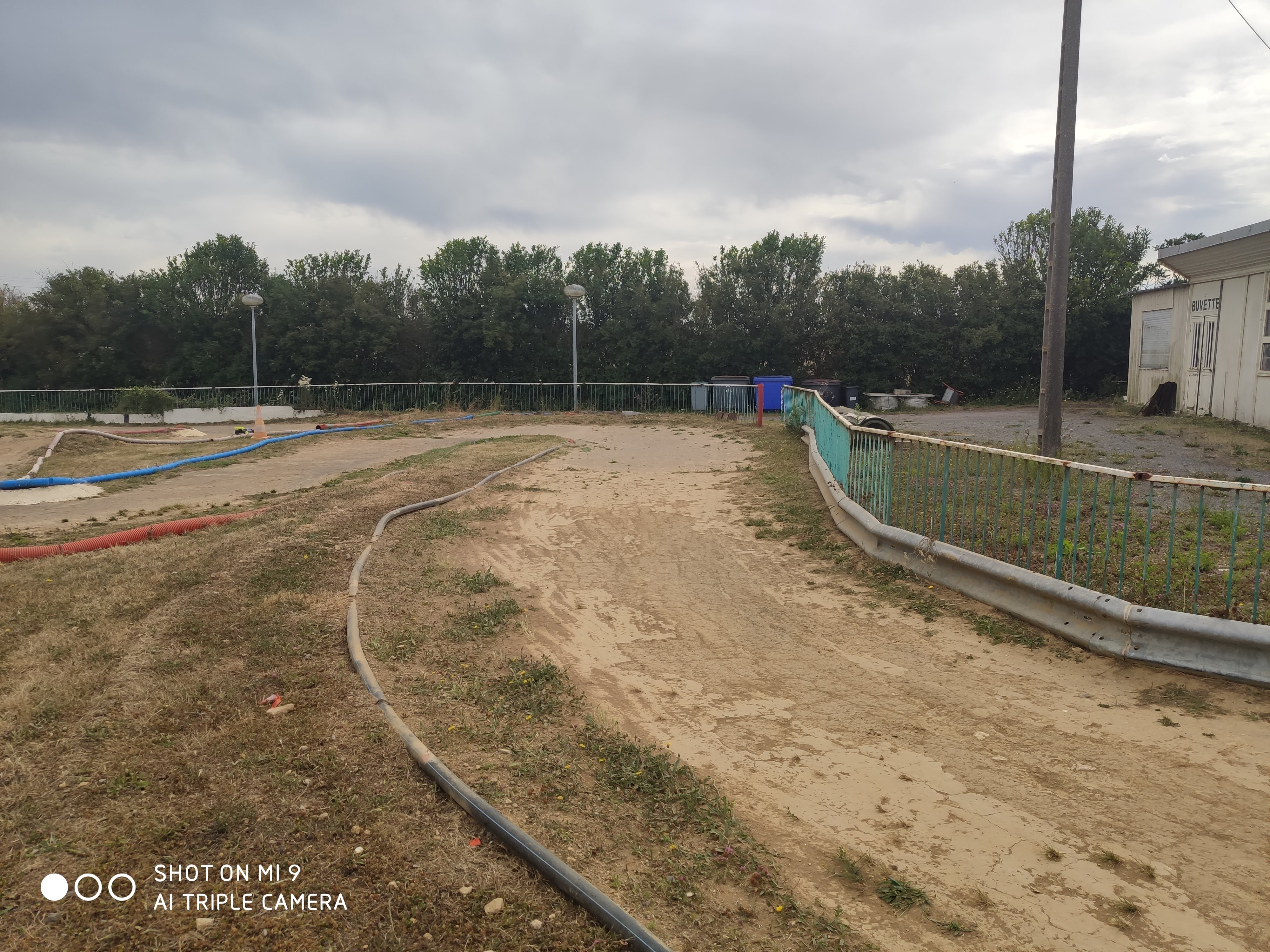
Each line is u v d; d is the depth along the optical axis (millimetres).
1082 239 31266
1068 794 4047
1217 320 16703
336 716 4793
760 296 32688
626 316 32875
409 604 7211
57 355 34062
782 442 17266
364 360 33156
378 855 3496
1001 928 3141
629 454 17422
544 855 3418
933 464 9586
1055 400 10117
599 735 4781
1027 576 6246
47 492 12867
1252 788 3951
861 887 3408
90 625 6203
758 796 4160
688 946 3020
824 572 8117
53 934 2961
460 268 34344
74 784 3943
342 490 12070
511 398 30719
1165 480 5449
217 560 7867
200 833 3615
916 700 5215
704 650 6289
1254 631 4797
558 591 7910
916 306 31672
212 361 33281
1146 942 3035
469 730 4762
